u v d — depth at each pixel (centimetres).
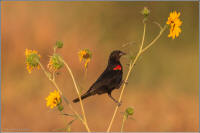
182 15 1936
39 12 1664
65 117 1288
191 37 1850
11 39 1540
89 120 1302
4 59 1509
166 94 1487
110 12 1858
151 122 1296
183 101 1422
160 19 1908
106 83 735
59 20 1672
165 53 1750
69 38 1583
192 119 1301
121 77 767
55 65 546
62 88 1437
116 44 1727
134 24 1875
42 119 1282
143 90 1531
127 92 1512
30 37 1560
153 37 1828
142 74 1620
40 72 1488
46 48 1545
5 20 1573
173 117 1316
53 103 550
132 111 565
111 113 1347
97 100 1421
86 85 1473
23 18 1599
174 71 1648
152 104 1412
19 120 1285
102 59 1596
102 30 1708
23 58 1520
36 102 1376
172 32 579
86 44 1596
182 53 1780
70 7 1761
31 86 1441
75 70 1509
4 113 1323
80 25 1697
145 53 1705
